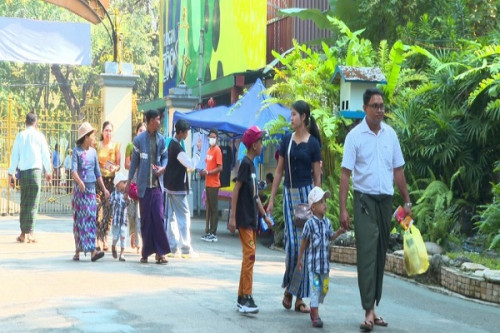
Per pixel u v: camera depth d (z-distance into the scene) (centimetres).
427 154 1770
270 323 990
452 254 1430
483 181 1748
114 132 2633
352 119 1797
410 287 1341
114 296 1141
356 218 1003
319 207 1002
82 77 6397
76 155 1515
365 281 984
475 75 1738
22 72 6353
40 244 1798
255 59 2900
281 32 2855
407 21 2219
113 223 1559
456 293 1264
